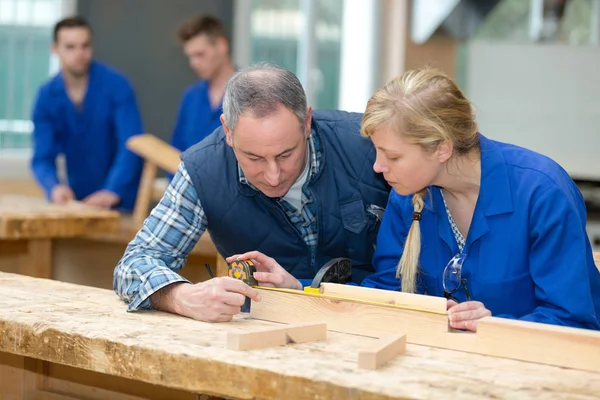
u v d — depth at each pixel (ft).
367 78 18.08
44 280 6.36
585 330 4.36
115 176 13.21
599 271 5.57
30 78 15.81
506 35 14.53
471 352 4.53
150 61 16.06
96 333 4.62
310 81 18.11
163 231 6.07
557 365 4.29
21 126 15.79
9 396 5.99
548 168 5.20
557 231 4.97
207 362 4.15
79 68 13.07
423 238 5.71
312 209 6.33
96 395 5.73
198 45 12.38
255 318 5.25
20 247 10.45
